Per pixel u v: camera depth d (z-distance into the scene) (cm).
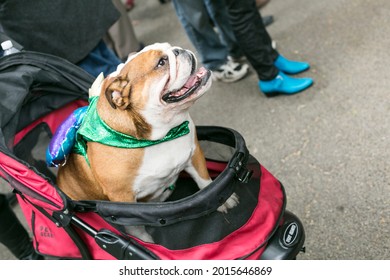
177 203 119
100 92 145
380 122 234
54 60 171
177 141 143
